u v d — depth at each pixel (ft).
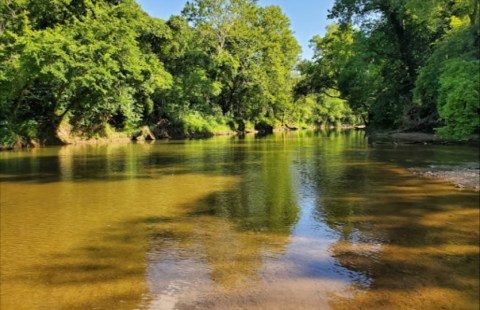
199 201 37.76
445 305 17.71
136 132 139.03
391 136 111.65
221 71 182.70
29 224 30.17
